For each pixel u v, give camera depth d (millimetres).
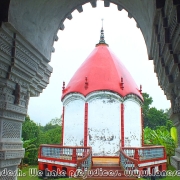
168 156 24141
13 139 5852
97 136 19422
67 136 20328
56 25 7410
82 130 19703
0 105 5180
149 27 5766
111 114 19719
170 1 3971
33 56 6238
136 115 20641
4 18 4844
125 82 21219
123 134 19453
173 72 4816
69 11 7484
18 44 5473
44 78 7320
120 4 7223
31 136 27531
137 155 16016
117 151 19188
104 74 20828
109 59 22406
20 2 5246
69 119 20594
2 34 4953
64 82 22266
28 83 6336
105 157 19062
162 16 4523
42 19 6434
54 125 50812
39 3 5891
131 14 7176
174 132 22516
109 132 19453
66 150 16984
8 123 5637
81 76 21641
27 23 5770
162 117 43969
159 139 24422
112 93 19750
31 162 26875
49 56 7320
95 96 19875
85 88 20219
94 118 19688
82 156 16453
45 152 18688
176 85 4922
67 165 16156
